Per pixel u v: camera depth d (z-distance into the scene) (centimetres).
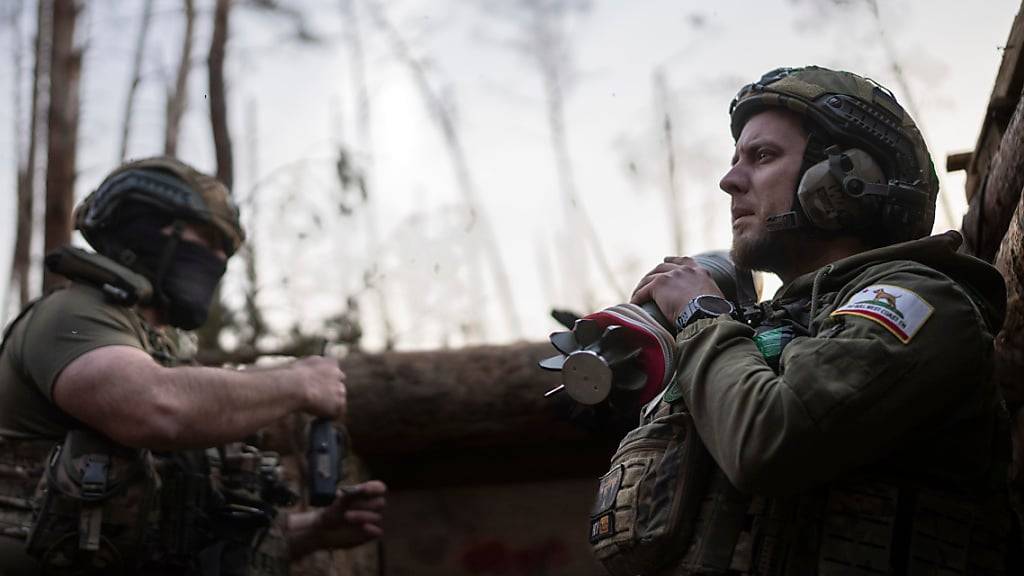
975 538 173
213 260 305
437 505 427
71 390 266
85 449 265
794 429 163
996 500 178
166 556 273
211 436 272
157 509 273
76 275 281
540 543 422
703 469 180
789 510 171
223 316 492
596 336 194
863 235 198
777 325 191
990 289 188
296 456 381
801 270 202
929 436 172
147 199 296
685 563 176
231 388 276
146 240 297
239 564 281
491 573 421
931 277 176
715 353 181
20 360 273
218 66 607
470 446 409
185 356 311
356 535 317
